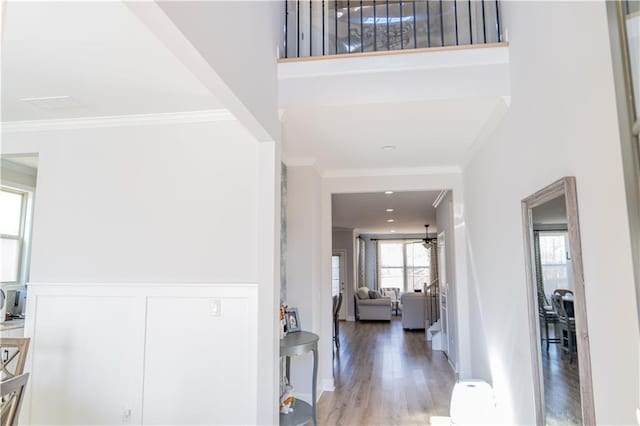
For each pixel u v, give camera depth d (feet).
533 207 8.29
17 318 14.37
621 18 4.32
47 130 11.24
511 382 10.34
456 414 11.68
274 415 9.50
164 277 10.46
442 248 23.00
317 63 10.27
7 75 8.39
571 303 6.58
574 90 6.46
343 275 40.96
